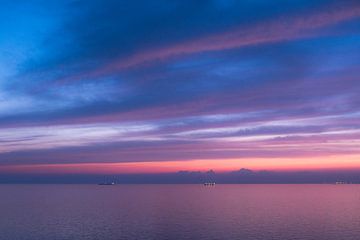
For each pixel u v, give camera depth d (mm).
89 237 124812
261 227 143250
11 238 123688
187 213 199000
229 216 182625
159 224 153625
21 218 176625
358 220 164750
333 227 142875
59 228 143750
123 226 148375
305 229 138500
